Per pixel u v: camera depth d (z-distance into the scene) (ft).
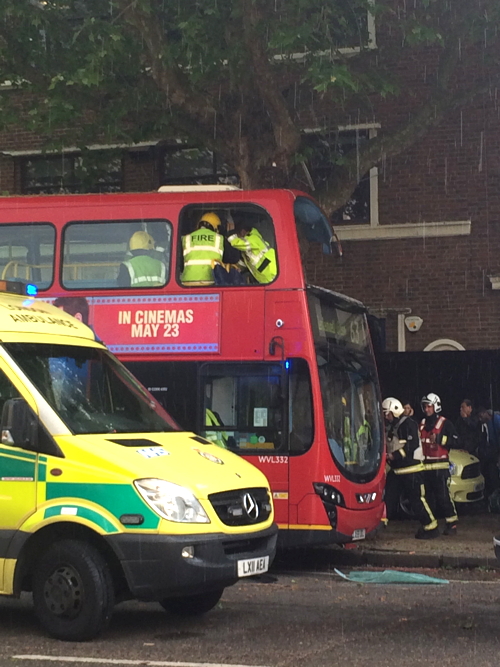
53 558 23.76
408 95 62.90
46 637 24.30
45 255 40.63
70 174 67.72
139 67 49.93
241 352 37.91
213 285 38.60
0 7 47.09
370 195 63.72
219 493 24.13
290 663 21.61
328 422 37.42
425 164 63.10
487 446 55.06
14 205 41.19
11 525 24.11
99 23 46.14
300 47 45.50
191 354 38.40
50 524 24.02
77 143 53.52
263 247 38.40
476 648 23.15
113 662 21.63
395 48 53.26
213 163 66.33
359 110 63.00
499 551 28.86
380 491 39.88
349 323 41.68
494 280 61.00
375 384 42.29
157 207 39.81
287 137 47.73
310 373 37.22
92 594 23.30
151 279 39.29
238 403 37.81
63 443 24.13
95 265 40.01
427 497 49.11
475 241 62.23
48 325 27.53
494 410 58.44
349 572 37.91
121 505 23.31
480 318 61.82
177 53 46.29
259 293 38.11
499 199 62.08
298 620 26.68
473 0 51.34
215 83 52.70
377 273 63.26
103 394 27.02
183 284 38.88
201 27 44.60
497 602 29.91
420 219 62.90
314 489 36.68
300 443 36.99
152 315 38.99
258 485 25.50
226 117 49.29
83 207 40.52
